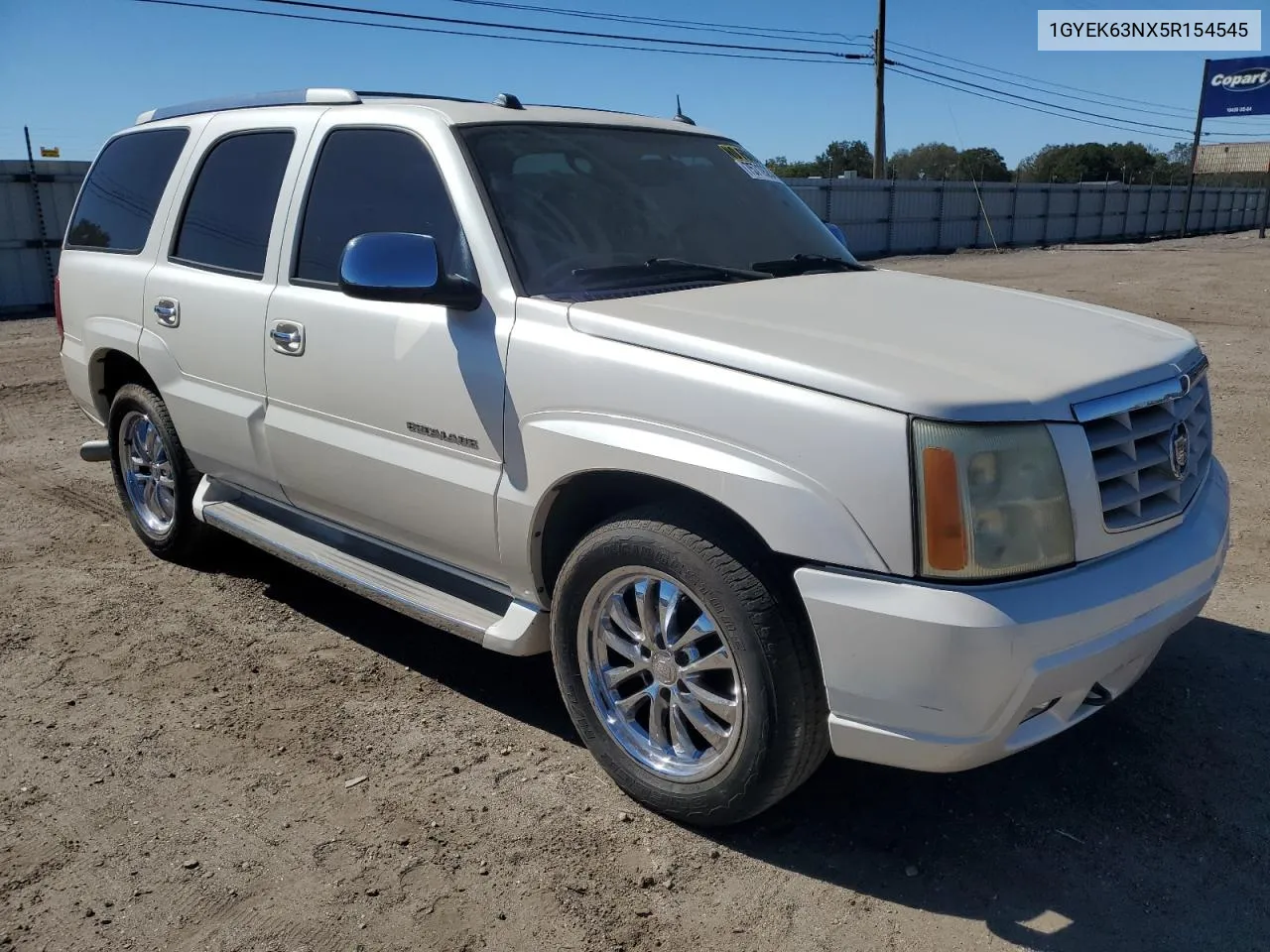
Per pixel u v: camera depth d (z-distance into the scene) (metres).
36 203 17.45
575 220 3.49
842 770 3.34
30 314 17.06
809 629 2.72
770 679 2.70
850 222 33.25
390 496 3.63
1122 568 2.63
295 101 4.27
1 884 2.84
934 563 2.45
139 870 2.89
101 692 3.92
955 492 2.43
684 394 2.77
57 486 6.73
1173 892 2.76
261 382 4.08
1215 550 2.92
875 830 3.04
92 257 5.21
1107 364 2.80
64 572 5.17
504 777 3.33
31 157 17.28
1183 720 3.57
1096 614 2.53
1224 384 8.98
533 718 3.72
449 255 3.41
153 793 3.25
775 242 3.97
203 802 3.20
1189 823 3.04
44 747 3.54
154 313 4.66
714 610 2.77
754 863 2.90
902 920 2.67
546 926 2.65
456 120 3.59
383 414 3.58
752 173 4.32
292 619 4.60
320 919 2.69
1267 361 10.03
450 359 3.31
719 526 2.80
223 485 4.80
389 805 3.18
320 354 3.76
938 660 2.44
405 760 3.44
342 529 4.09
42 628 4.50
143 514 5.36
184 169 4.68
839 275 3.78
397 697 3.88
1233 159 52.75
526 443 3.13
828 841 2.99
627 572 2.99
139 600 4.81
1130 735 3.49
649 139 4.07
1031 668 2.46
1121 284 18.92
